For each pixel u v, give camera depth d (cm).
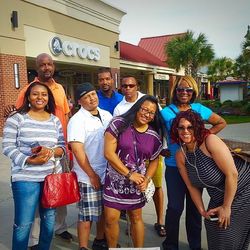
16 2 1384
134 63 2545
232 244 289
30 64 1728
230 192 271
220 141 277
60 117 403
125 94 427
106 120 362
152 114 308
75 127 338
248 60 3003
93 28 1962
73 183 329
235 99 3444
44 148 312
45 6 1564
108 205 321
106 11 2058
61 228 413
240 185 283
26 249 327
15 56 1373
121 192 315
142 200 322
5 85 1323
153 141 317
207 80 4388
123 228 443
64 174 326
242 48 3027
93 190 342
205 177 285
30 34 1474
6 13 1330
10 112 332
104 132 326
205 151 281
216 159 273
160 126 339
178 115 289
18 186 314
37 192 322
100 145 346
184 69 3095
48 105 343
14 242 323
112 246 330
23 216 317
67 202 324
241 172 285
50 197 316
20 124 320
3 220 484
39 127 323
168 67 3080
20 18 1403
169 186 360
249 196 284
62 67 2072
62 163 353
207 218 291
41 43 1549
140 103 307
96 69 2186
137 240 331
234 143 315
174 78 397
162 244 381
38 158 309
